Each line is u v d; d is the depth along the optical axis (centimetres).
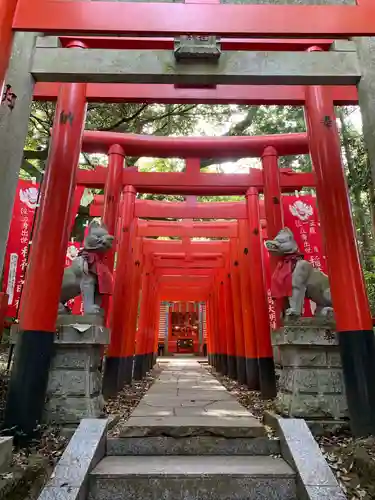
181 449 533
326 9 515
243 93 802
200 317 3681
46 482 419
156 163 2005
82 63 537
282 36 516
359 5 517
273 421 595
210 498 437
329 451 523
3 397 754
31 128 1331
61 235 640
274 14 513
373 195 1019
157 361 2647
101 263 720
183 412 681
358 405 578
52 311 609
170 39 636
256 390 1079
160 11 512
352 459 468
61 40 641
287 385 682
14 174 511
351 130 1389
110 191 966
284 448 512
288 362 693
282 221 929
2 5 481
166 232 1432
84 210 1491
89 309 687
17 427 549
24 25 496
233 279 1388
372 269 1358
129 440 536
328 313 721
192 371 1800
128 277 1180
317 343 661
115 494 437
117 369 980
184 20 510
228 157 1045
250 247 1079
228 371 1467
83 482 422
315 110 739
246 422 584
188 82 540
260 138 998
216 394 955
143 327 1547
